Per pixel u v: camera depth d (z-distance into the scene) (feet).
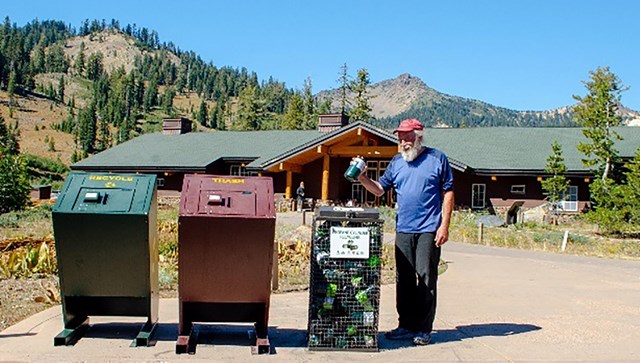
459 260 50.03
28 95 579.89
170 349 19.31
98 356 18.35
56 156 378.32
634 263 54.34
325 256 19.58
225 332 21.63
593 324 24.94
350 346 19.71
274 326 23.39
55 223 18.51
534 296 32.30
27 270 32.68
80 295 19.67
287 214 99.81
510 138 117.08
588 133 93.45
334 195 113.60
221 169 127.65
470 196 106.32
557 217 98.63
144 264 19.33
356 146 107.04
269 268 19.06
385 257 44.11
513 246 66.95
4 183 81.92
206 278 18.98
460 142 116.47
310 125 333.21
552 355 19.81
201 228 18.42
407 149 20.81
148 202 19.02
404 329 21.44
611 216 81.56
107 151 139.33
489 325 24.43
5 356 18.22
